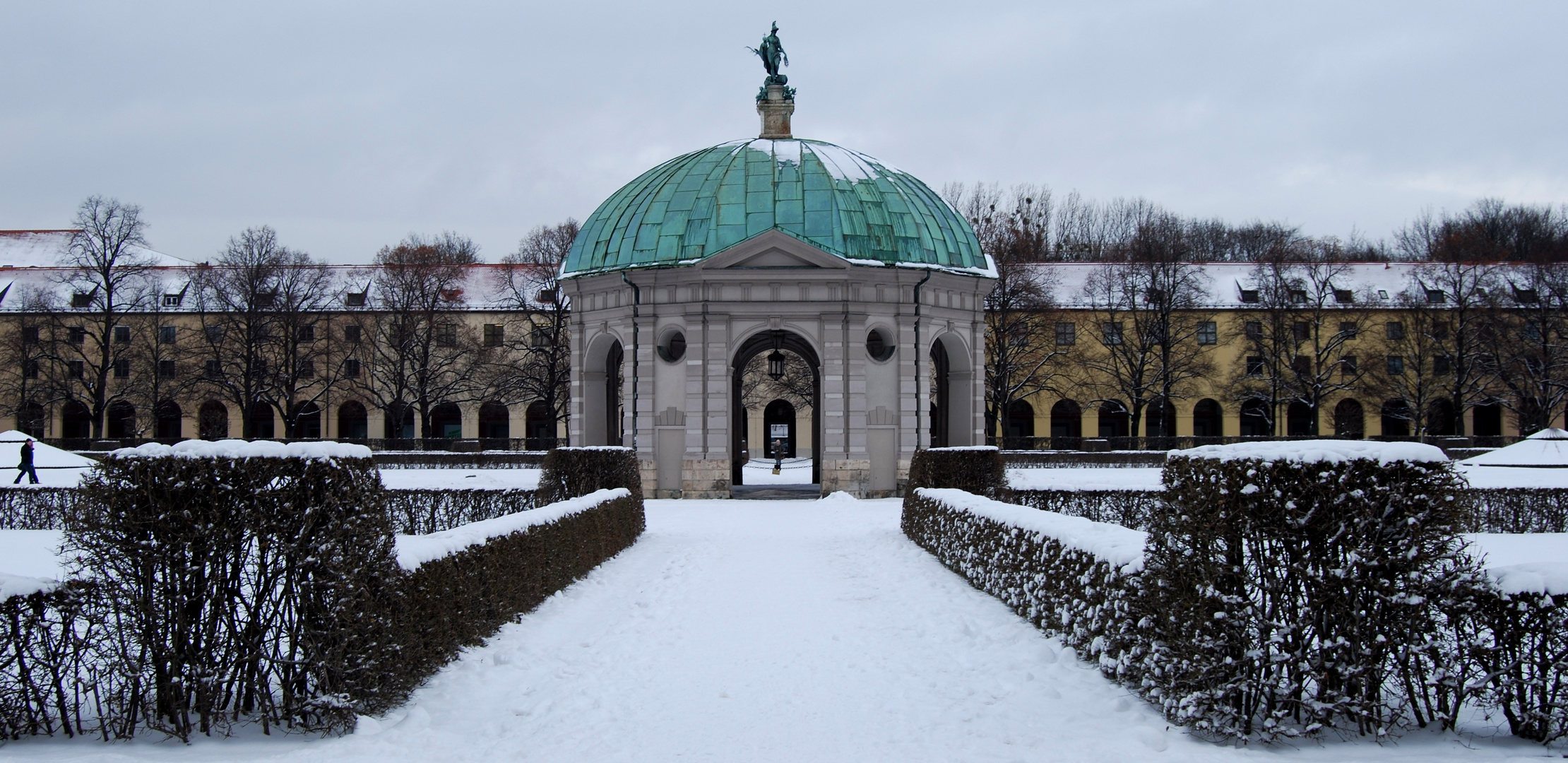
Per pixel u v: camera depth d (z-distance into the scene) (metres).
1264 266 89.50
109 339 82.19
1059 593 15.05
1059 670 13.46
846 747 10.66
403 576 12.46
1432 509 10.50
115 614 10.85
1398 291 89.06
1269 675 10.61
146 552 10.72
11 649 10.89
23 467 45.94
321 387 90.38
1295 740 10.49
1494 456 52.38
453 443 80.12
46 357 82.88
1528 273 87.56
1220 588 10.73
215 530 10.77
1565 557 25.33
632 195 49.25
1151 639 11.74
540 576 18.92
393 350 83.31
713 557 26.06
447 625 13.85
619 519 27.28
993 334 75.88
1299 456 10.56
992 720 11.45
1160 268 82.25
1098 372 85.56
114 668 10.74
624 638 16.05
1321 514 10.43
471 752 10.55
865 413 45.62
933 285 47.19
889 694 12.66
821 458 48.34
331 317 86.44
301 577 11.00
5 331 89.75
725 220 46.12
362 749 10.40
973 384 49.72
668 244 46.19
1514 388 78.19
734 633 16.41
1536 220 109.00
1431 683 10.59
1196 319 86.88
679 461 46.06
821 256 44.88
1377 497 10.43
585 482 37.59
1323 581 10.47
